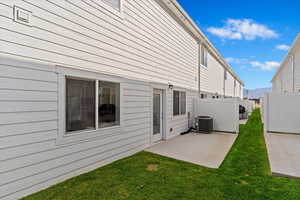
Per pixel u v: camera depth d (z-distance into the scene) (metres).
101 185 3.36
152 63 6.49
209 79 13.47
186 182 3.49
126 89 5.21
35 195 2.97
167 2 7.10
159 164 4.53
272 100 9.32
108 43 4.56
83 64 3.91
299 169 4.04
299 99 8.86
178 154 5.45
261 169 4.16
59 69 3.42
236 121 9.20
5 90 2.69
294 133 8.91
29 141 2.97
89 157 4.04
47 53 3.25
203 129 9.27
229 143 6.89
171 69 7.88
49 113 3.26
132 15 5.44
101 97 4.40
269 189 3.20
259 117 16.86
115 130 4.77
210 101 9.90
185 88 9.29
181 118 8.91
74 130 3.74
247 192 3.10
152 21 6.48
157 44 6.80
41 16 3.16
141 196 2.99
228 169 4.17
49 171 3.26
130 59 5.37
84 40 3.93
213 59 14.40
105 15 4.47
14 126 2.79
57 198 2.90
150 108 6.40
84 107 3.96
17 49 2.84
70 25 3.64
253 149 5.92
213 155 5.32
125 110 5.17
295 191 3.12
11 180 2.75
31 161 3.00
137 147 5.70
